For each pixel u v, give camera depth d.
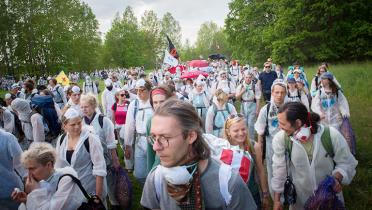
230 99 9.66
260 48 39.31
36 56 51.97
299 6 29.03
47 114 6.04
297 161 3.17
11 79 47.94
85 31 63.94
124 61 86.75
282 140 3.27
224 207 1.72
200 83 7.81
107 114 10.70
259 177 3.53
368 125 9.38
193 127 1.68
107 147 4.60
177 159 1.68
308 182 3.16
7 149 3.53
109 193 4.75
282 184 3.34
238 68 20.20
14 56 50.62
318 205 2.95
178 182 1.65
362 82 15.53
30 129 6.34
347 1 28.25
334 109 5.70
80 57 59.94
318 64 29.72
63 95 10.10
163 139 1.65
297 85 6.19
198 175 1.72
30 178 3.11
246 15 40.31
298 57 30.62
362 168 6.23
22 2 49.28
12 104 6.27
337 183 3.00
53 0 53.19
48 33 51.84
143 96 5.24
